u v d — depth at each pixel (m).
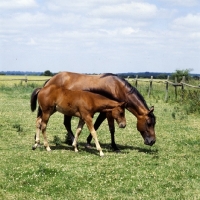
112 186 8.38
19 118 17.95
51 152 11.41
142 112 11.52
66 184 8.41
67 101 11.27
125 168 9.73
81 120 11.50
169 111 21.98
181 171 9.59
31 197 7.64
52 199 7.55
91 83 11.84
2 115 18.64
